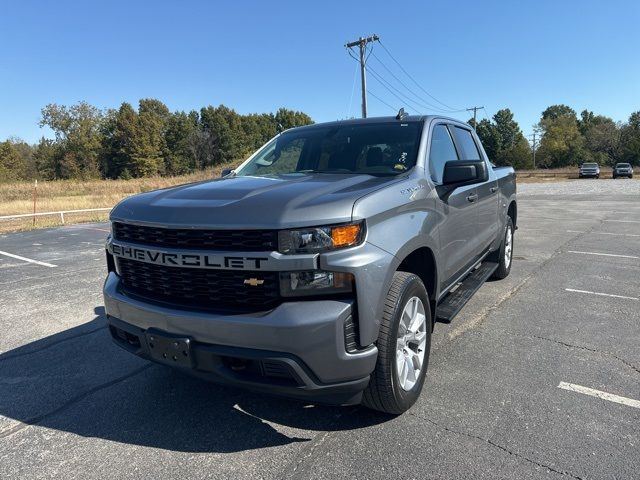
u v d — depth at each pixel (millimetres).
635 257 7570
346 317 2451
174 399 3365
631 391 3242
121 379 3727
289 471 2516
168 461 2645
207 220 2561
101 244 11359
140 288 2994
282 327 2371
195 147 94188
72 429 3016
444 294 3836
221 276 2568
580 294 5590
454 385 3381
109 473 2559
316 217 2438
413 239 2939
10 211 21766
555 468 2449
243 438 2846
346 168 3691
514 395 3219
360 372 2529
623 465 2457
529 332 4387
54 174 81812
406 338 2992
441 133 4215
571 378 3449
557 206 16859
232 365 2555
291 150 4160
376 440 2760
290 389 2453
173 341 2619
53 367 3986
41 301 6078
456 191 3869
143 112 88500
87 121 81875
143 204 3004
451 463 2521
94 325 5066
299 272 2418
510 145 107500
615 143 89812
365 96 30125
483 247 5027
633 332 4332
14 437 2941
